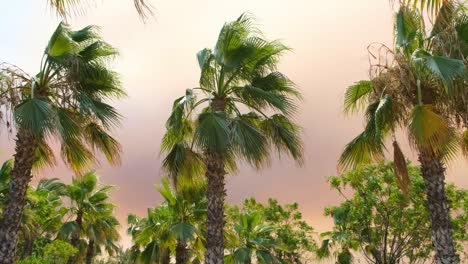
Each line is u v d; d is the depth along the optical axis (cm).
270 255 1864
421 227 2245
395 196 2141
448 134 806
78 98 1041
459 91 799
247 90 1127
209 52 1182
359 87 1130
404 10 305
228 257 1891
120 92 1205
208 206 1071
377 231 2342
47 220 2467
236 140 1023
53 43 1039
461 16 802
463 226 2159
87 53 1135
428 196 911
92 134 1155
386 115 898
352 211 2317
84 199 2541
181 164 1223
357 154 1030
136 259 1934
